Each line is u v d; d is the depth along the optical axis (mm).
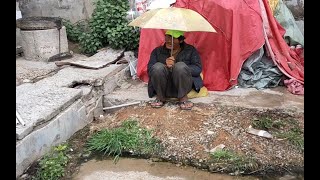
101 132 4270
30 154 3539
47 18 6352
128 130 4215
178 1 5207
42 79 4957
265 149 3807
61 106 4031
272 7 5586
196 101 4766
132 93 5082
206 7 5004
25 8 7211
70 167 3695
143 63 5402
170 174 3549
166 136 4090
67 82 4781
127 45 6199
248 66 5168
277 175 3465
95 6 6840
